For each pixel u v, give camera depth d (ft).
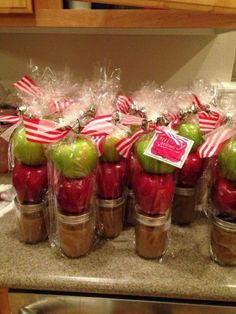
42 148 1.84
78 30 3.12
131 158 1.97
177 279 1.77
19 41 3.19
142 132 1.83
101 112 1.96
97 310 1.83
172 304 1.77
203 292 1.72
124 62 3.25
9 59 3.27
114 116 1.92
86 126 1.77
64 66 3.28
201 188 2.28
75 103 1.95
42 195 1.97
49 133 1.70
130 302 1.79
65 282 1.76
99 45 3.20
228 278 1.78
